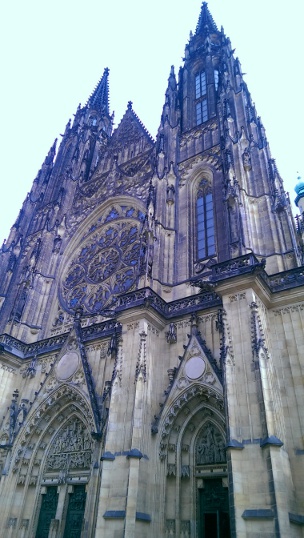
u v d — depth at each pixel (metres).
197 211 53.94
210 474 33.44
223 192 51.41
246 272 35.00
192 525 31.81
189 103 69.69
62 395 45.31
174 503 33.16
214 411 35.16
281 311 36.31
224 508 31.72
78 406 44.19
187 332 40.75
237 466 27.66
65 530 38.47
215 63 73.88
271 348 34.53
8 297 66.31
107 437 35.25
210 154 57.12
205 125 62.28
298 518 26.64
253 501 26.25
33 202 84.50
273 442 27.06
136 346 39.25
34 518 41.00
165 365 39.91
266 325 35.25
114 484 32.59
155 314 41.31
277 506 25.05
